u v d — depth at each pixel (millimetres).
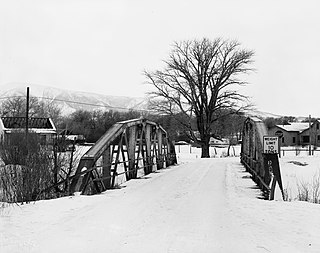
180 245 6738
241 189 14695
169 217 9117
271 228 8117
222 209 10250
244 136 26125
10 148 11836
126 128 16656
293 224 8500
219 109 50500
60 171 13953
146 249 6453
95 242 6793
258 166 16031
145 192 13344
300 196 14602
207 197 12375
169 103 50625
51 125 49594
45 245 6500
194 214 9531
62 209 9695
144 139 20203
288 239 7242
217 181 17016
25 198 11078
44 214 9023
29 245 6473
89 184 13070
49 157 12430
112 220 8547
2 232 7281
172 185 15469
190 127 51031
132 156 18047
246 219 9000
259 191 14180
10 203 10383
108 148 14812
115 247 6527
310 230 7941
